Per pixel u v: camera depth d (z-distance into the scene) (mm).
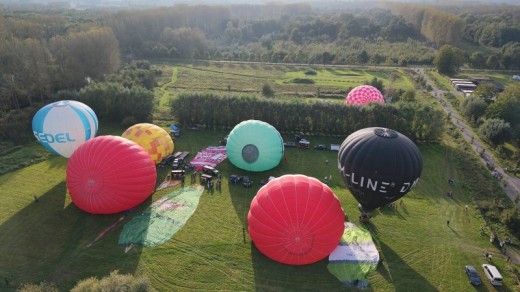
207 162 49719
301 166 49906
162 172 46719
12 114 59062
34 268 31406
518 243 36156
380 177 33531
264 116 60625
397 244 35469
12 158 49625
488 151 57750
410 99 79438
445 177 48500
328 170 49125
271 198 31422
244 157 46406
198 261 32406
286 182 32281
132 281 25453
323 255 31719
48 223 36688
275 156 47062
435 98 84188
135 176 36469
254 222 31938
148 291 25547
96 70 87312
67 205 39625
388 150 33438
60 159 50031
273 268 31844
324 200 31500
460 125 68188
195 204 40188
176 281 30344
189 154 52125
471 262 33594
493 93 80438
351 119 59469
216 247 34125
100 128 60875
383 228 37625
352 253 33750
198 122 62625
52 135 44156
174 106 62812
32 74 69312
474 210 41438
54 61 80688
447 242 36031
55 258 32438
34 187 42969
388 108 59094
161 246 34000
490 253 34719
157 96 80562
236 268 31781
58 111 44406
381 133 34906
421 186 46094
